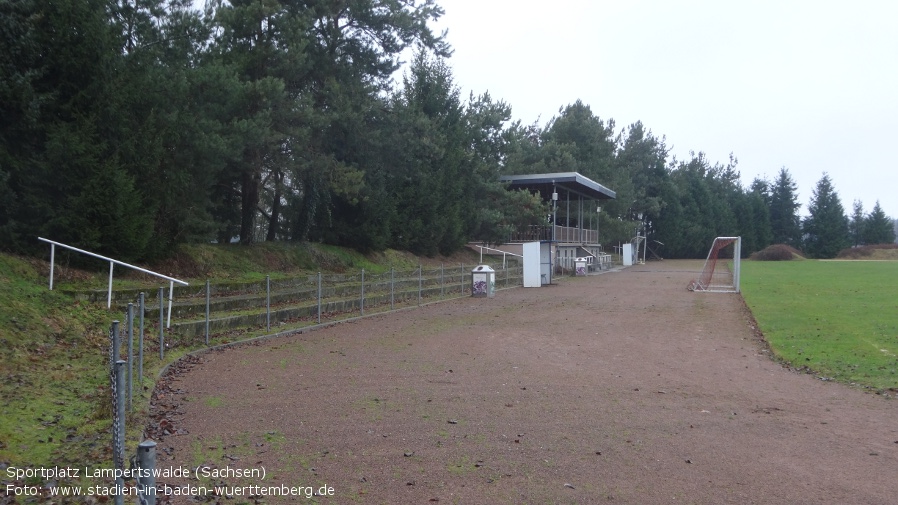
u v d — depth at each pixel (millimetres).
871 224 99688
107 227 13062
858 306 19438
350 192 23312
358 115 22578
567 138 62188
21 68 11797
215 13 17812
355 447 6121
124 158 13758
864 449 6297
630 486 5207
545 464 5691
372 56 24922
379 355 11375
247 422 6949
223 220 23375
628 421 7180
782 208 96688
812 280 32969
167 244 15586
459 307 20328
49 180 12211
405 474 5406
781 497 5035
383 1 23766
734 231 89688
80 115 12516
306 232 23875
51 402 6883
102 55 12805
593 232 54531
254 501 4812
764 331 14500
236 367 10062
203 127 15586
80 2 12414
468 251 38250
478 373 9844
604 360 11156
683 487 5207
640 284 31828
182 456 5773
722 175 106188
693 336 14234
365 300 18938
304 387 8727
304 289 17672
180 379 9078
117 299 12070
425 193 30844
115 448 4359
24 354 8414
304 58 19969
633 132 80812
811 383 9430
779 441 6531
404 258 29734
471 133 36844
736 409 7844
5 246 11664
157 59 15242
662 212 81625
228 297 14930
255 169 19312
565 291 27250
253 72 19594
